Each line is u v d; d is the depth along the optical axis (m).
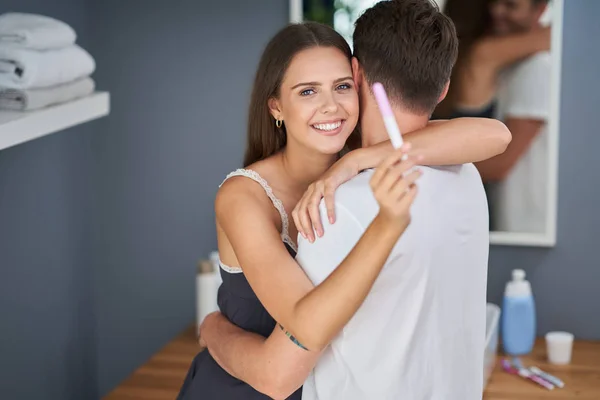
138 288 3.44
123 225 3.40
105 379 3.51
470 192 1.69
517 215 3.13
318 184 1.62
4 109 2.27
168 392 2.82
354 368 1.62
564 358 2.98
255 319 1.92
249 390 1.90
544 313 3.21
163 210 3.38
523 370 2.90
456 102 3.08
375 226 1.42
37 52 2.29
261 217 1.72
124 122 3.33
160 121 3.32
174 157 3.34
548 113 3.04
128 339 3.47
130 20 3.28
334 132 1.74
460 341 1.68
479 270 1.71
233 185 1.82
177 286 3.41
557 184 3.13
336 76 1.74
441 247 1.60
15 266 2.79
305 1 3.15
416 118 1.69
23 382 2.87
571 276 3.18
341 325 1.47
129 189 3.37
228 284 1.92
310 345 1.49
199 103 3.29
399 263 1.57
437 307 1.61
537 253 3.18
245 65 3.25
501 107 3.06
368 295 1.58
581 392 2.77
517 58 3.03
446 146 1.66
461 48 3.05
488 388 2.80
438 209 1.61
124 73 3.31
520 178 3.11
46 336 3.03
